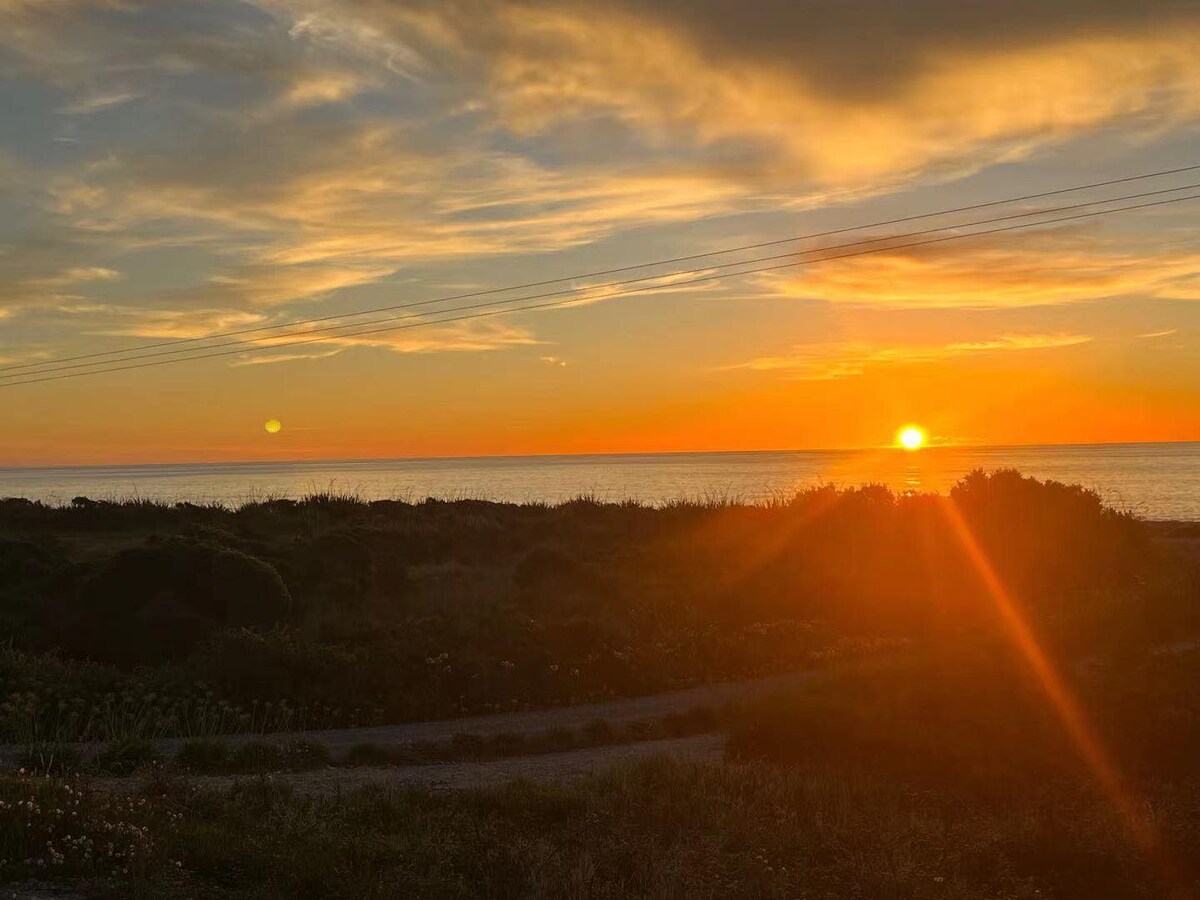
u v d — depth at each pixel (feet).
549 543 136.77
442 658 75.97
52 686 65.62
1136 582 121.49
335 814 36.24
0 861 27.14
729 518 144.36
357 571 108.58
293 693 69.67
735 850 34.60
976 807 40.40
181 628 84.79
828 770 45.09
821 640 90.94
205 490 470.80
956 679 56.44
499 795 40.32
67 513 144.97
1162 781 41.93
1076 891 31.71
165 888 26.50
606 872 31.55
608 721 66.23
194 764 51.11
